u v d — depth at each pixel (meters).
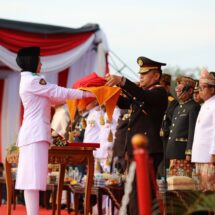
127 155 16.98
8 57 33.69
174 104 22.17
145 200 8.64
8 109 38.38
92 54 36.97
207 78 18.66
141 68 17.36
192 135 20.05
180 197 14.12
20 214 25.92
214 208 11.40
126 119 20.50
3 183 29.59
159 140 16.80
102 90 17.75
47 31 34.78
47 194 28.59
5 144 38.16
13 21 34.19
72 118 19.34
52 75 37.00
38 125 17.58
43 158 17.62
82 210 26.52
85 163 20.64
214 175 17.73
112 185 20.77
